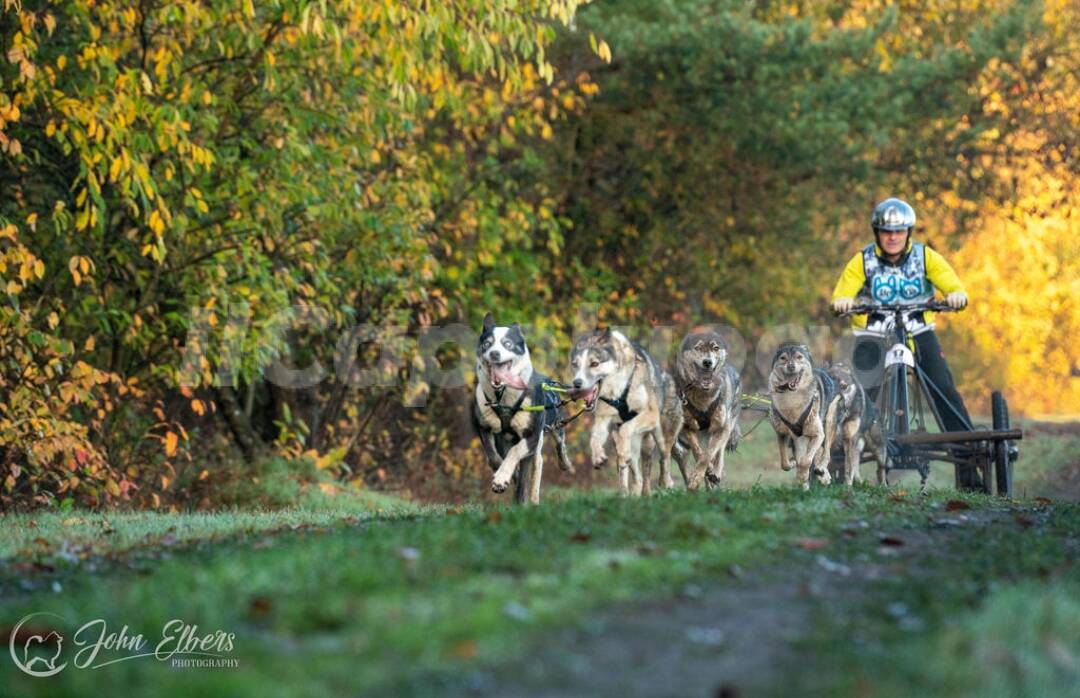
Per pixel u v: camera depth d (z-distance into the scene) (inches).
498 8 553.0
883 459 576.7
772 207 1163.9
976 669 200.1
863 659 205.9
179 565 294.4
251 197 673.6
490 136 965.2
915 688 191.6
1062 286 1584.6
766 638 222.5
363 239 754.8
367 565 271.6
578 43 967.6
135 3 595.2
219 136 674.2
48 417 569.9
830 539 325.4
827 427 525.3
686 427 508.4
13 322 551.5
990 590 256.8
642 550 296.7
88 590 277.4
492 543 303.6
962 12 1106.1
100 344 740.7
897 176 1125.1
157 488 719.7
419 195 784.3
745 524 338.6
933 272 573.6
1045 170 1106.7
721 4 957.8
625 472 492.4
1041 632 222.7
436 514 433.1
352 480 887.7
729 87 989.8
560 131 1101.7
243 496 700.0
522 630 222.1
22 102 534.0
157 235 547.8
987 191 1109.1
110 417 696.4
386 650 211.5
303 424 775.7
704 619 234.4
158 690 197.3
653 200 1186.0
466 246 941.8
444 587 252.7
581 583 255.6
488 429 495.8
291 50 669.3
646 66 999.0
